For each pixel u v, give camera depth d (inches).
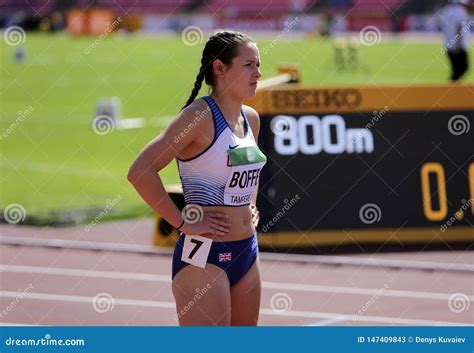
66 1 5733.3
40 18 5418.3
